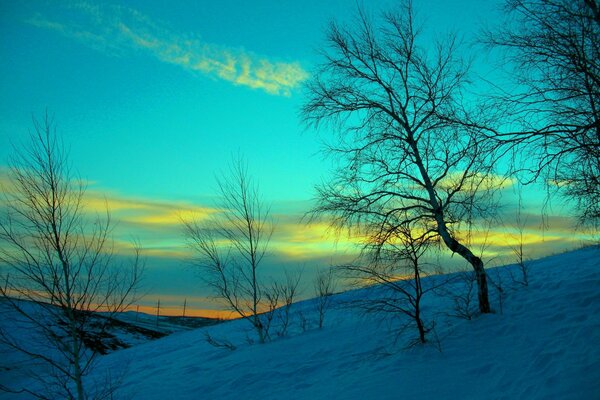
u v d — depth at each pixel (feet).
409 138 43.29
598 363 26.96
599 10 24.07
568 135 24.17
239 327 75.36
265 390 39.78
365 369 38.32
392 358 38.93
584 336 31.48
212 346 62.59
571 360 28.55
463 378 31.78
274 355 49.14
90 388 51.08
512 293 46.47
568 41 24.64
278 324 67.10
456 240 42.60
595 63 24.47
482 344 36.40
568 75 24.90
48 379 49.47
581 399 23.88
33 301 29.45
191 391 43.55
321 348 48.01
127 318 118.62
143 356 68.44
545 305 40.40
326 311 66.39
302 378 40.78
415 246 40.55
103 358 72.23
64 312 30.53
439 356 36.40
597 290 40.06
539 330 35.58
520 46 26.32
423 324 44.19
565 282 44.73
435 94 41.52
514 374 29.86
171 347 72.08
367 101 44.45
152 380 49.93
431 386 31.71
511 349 33.99
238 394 40.32
